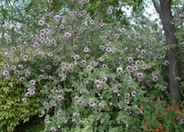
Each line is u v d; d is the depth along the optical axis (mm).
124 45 4117
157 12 3959
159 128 3131
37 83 4164
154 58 3850
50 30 4062
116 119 3361
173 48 3699
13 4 6941
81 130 3320
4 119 4012
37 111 4105
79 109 3537
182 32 3668
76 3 4480
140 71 3723
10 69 4020
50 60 4109
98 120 3484
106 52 3896
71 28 4137
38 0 4953
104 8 5281
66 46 4035
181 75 3803
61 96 3705
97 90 3635
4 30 4652
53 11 4484
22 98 4082
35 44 4055
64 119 3582
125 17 6160
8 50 4285
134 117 3404
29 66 4074
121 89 3533
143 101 3502
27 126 4352
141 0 6309
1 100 3990
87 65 3855
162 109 3330
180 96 3713
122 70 3570
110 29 4426
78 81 3803
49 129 3645
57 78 4016
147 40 4098
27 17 5156
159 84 3740
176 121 3236
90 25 4254
